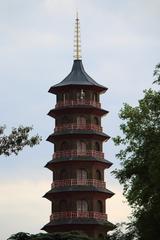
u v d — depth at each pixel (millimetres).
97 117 130500
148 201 68000
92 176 124875
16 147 57844
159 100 70625
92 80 132125
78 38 135625
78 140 127125
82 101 128875
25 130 58156
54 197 123750
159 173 63625
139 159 69625
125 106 73875
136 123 72188
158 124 70438
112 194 125188
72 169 124688
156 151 65188
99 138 128125
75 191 122000
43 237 94625
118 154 72375
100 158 126812
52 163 124938
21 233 95312
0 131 57844
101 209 124250
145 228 65938
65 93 130000
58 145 127500
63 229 121250
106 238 67750
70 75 132250
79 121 128625
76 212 121375
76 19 135875
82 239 95125
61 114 129125
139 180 69125
